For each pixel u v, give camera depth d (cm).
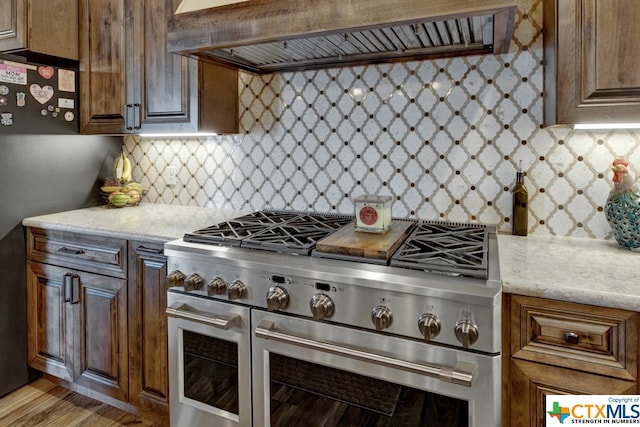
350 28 129
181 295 154
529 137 164
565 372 109
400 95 183
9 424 189
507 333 115
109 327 188
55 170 222
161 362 175
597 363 106
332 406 129
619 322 103
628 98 118
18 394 211
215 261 143
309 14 133
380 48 163
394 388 121
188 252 149
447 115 176
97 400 207
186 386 158
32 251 210
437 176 180
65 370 204
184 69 193
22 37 199
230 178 227
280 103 209
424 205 183
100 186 248
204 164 233
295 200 211
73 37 219
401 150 185
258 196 220
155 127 204
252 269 136
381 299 117
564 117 126
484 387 108
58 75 216
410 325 115
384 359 115
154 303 174
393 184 188
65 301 201
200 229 177
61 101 218
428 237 152
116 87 213
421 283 112
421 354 114
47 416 195
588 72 121
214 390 151
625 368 103
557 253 139
